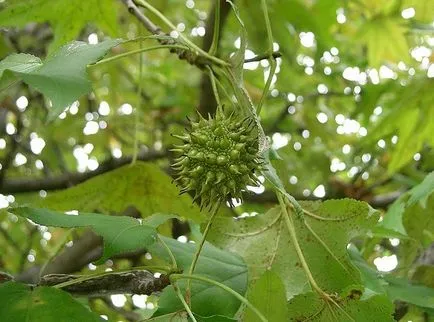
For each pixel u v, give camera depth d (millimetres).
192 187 2314
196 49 2496
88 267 4535
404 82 4789
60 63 1796
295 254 2426
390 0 4484
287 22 4230
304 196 4828
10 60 1888
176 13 5859
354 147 5945
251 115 2334
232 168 2262
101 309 4027
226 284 2324
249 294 2215
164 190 2924
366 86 4535
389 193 5152
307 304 2199
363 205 2359
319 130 6098
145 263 3965
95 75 5785
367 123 4652
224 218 2479
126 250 1904
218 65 2508
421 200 2770
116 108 6129
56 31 3252
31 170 6223
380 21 4602
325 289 2385
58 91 1713
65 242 2783
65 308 1833
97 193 2895
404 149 4062
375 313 2148
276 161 2420
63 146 6426
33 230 5488
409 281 2838
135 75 6172
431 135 4004
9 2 3258
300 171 5859
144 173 2896
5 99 5164
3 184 4668
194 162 2305
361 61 5789
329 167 5840
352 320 2182
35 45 5270
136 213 3631
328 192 4977
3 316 1790
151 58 6055
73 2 3201
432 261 3240
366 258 3145
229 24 4449
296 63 5305
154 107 5945
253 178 2328
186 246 2441
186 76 5988
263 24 4219
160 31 2809
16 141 5234
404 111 3928
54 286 1939
